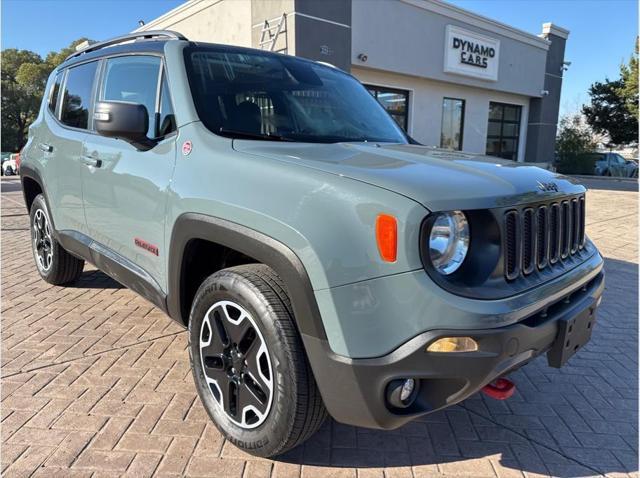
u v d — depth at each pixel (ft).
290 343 6.35
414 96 49.62
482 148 59.72
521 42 59.52
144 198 8.71
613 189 55.47
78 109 11.96
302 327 6.16
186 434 7.87
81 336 11.49
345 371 5.87
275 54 10.74
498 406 9.10
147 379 9.57
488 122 60.70
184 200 7.61
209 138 7.87
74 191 11.47
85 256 11.60
